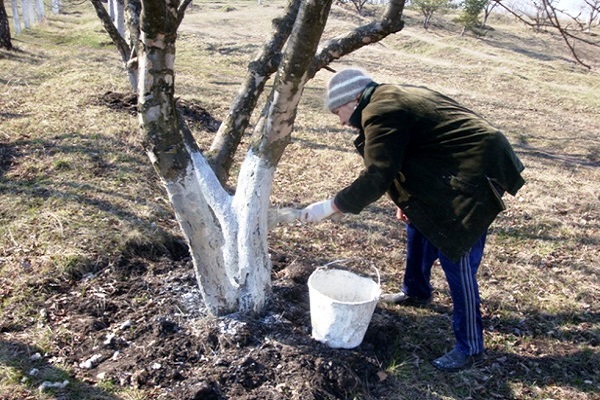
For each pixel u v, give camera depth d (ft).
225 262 10.07
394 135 8.95
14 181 15.99
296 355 9.36
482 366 10.48
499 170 9.05
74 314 10.50
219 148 11.53
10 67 34.58
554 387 10.07
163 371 9.01
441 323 11.71
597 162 30.99
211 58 57.00
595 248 16.93
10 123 21.43
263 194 9.68
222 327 9.76
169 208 15.79
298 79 8.66
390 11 10.22
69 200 14.74
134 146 20.26
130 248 12.75
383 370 9.90
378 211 18.15
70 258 11.84
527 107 49.03
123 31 29.32
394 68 64.95
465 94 51.01
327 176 21.40
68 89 28.09
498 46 94.38
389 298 12.27
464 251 9.23
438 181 9.21
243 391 8.74
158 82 8.12
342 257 14.52
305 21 8.04
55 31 65.10
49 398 8.43
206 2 123.85
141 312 10.55
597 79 66.33
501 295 13.25
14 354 9.33
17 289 10.97
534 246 16.70
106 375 8.97
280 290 11.66
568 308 12.90
